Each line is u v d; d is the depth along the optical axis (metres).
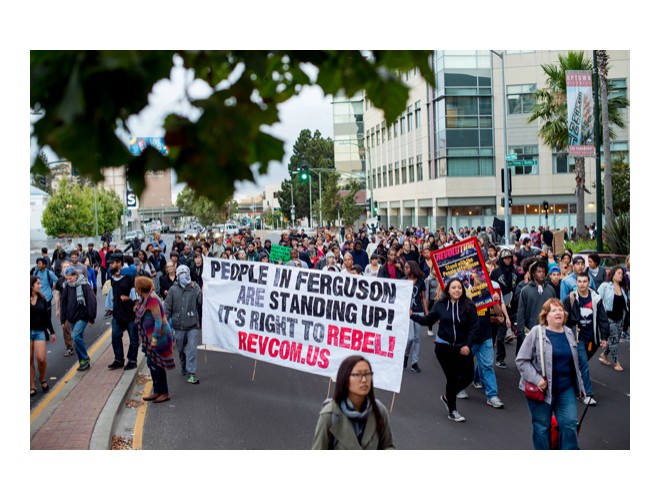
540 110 29.98
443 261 10.12
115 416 8.35
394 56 2.41
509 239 29.05
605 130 23.47
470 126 49.19
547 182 49.31
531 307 10.26
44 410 8.58
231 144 2.07
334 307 9.29
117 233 80.44
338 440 4.25
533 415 6.41
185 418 8.57
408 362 11.86
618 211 35.06
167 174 2.17
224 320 10.29
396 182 63.28
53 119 2.03
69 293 11.13
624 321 13.24
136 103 2.15
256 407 9.07
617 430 7.88
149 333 9.33
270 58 2.50
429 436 7.76
